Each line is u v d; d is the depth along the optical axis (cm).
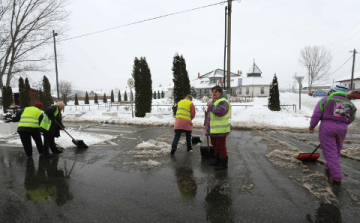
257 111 1207
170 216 265
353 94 2730
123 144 643
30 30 1902
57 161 492
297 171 404
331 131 352
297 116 1219
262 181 363
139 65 1321
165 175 398
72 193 332
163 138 725
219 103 401
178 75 1231
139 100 1317
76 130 925
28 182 377
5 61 1958
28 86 1867
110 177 393
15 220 262
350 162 452
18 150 597
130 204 295
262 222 250
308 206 282
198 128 936
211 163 449
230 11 1039
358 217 256
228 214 267
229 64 1076
